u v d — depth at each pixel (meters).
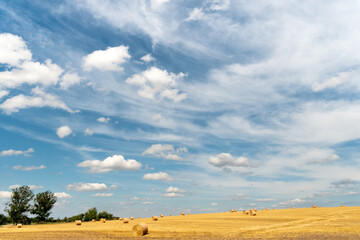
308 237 30.02
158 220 72.00
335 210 73.44
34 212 105.50
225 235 36.81
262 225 47.88
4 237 40.25
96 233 44.78
